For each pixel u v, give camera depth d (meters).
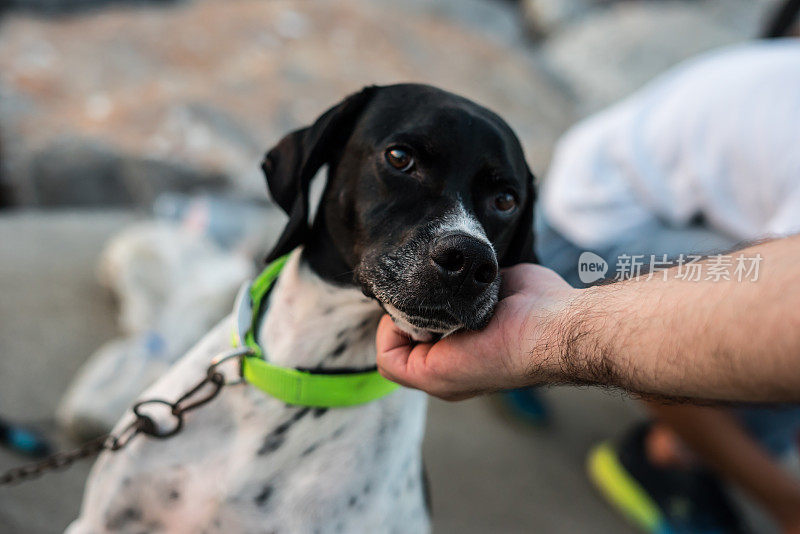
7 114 5.26
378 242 1.65
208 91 6.02
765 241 1.24
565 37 9.11
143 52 6.39
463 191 1.66
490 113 1.77
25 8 6.71
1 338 3.52
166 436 1.79
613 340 1.22
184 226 4.26
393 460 1.87
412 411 1.90
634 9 9.41
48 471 2.80
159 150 5.30
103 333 3.78
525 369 1.35
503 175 1.70
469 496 3.31
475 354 1.42
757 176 2.85
